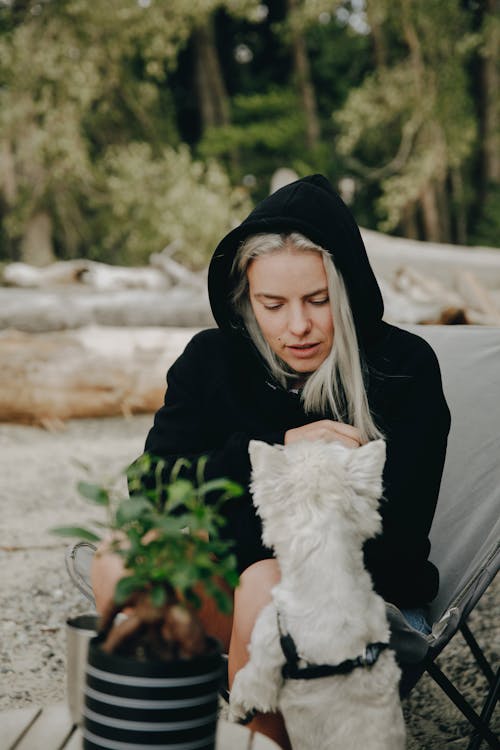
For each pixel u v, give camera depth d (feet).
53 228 71.72
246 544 7.36
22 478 19.21
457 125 72.64
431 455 7.63
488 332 9.80
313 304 7.43
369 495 6.11
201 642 4.75
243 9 68.90
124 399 25.03
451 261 32.91
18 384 24.00
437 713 9.75
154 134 75.15
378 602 6.08
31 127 64.85
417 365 7.90
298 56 87.92
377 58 83.15
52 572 13.71
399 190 74.33
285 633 5.89
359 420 7.49
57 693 9.89
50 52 63.05
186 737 4.65
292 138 84.23
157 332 25.94
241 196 59.93
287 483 6.05
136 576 4.72
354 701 5.79
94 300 29.73
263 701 5.97
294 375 8.04
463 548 8.60
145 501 4.91
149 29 65.10
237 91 97.25
